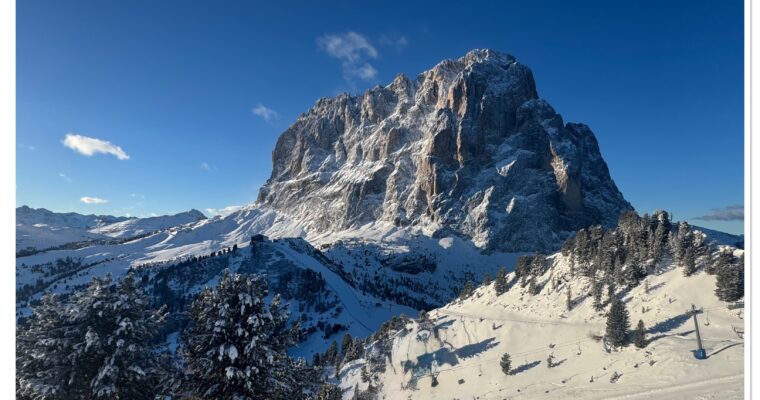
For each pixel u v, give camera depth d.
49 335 21.78
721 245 99.62
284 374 23.38
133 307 22.50
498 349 101.62
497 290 133.62
